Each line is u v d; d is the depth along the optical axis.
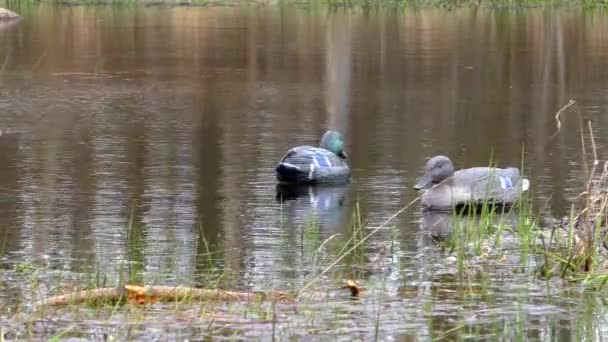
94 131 21.11
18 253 12.35
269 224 13.91
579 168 17.38
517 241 12.98
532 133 20.91
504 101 25.41
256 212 14.61
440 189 14.93
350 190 16.06
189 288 10.51
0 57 33.84
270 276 11.42
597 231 11.84
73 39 39.06
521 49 36.12
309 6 52.91
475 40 38.69
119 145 19.61
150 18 47.16
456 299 10.62
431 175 15.02
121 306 10.20
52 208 14.68
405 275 11.51
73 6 53.16
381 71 30.75
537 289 10.99
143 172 17.22
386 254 12.44
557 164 17.73
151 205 14.94
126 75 29.94
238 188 16.17
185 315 9.91
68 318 9.79
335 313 10.09
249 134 20.89
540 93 26.78
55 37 39.62
